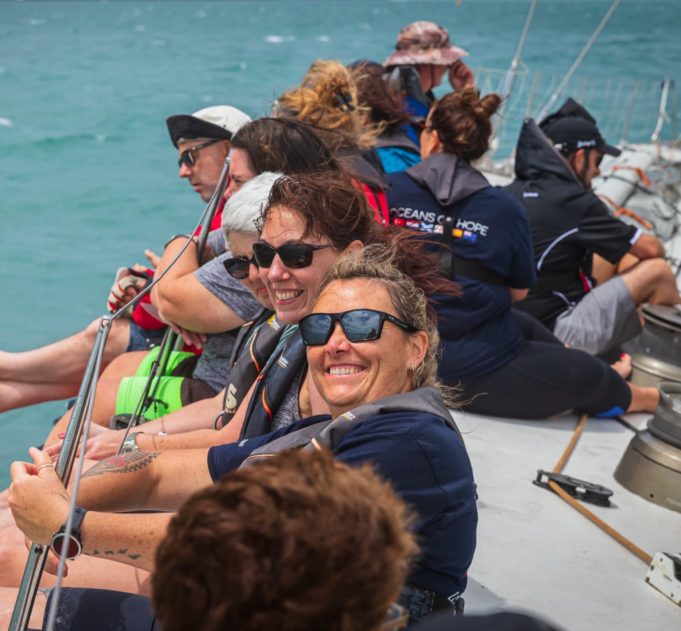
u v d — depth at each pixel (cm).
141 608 213
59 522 209
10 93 2006
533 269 411
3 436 561
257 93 2208
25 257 937
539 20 6606
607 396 418
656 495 354
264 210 260
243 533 101
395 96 505
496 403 413
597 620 282
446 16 7019
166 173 1330
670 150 817
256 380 267
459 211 391
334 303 208
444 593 198
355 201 254
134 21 5344
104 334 230
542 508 346
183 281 335
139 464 232
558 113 566
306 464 111
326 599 101
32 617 218
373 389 207
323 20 6178
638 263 529
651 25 6019
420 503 191
